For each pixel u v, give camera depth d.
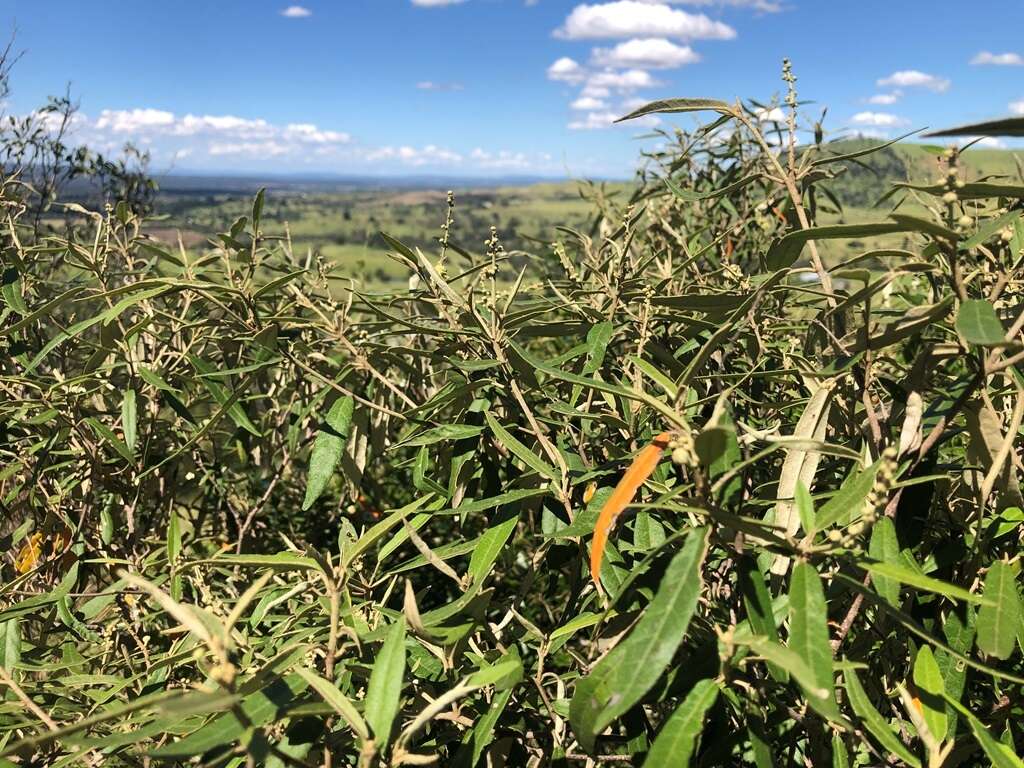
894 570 0.83
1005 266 1.38
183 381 2.03
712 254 2.57
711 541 0.92
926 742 0.90
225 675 0.71
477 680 0.90
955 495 1.30
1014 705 1.18
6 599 1.71
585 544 1.30
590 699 0.82
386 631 1.06
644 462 0.95
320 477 1.42
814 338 1.50
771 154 1.29
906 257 1.10
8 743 1.32
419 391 2.06
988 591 0.95
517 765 1.33
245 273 1.67
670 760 0.79
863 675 1.25
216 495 2.39
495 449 1.63
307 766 0.81
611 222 3.29
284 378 2.18
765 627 0.87
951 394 1.08
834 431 1.37
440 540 2.85
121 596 1.79
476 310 1.47
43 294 2.21
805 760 1.21
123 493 1.92
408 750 1.07
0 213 2.18
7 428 1.96
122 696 1.44
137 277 2.19
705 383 1.54
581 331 1.66
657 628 0.77
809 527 0.86
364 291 1.78
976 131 0.78
